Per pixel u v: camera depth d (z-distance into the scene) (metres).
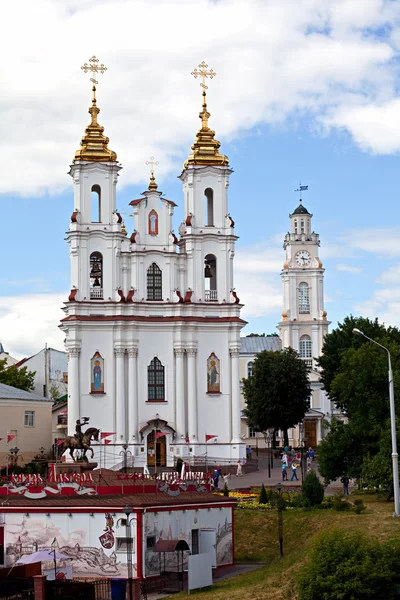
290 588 51.19
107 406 105.00
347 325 116.00
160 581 58.31
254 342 168.75
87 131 109.56
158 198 109.31
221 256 109.56
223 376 107.44
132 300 106.19
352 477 73.81
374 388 73.75
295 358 126.31
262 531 68.56
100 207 107.94
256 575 57.69
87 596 53.81
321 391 156.12
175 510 60.62
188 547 58.22
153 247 108.38
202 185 110.25
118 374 105.19
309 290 165.25
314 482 72.25
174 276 108.31
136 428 104.88
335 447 74.50
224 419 106.75
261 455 136.62
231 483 91.50
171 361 106.81
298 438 151.62
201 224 109.69
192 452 105.12
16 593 53.69
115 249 107.25
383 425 72.25
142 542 57.56
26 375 139.62
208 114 112.12
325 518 65.88
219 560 63.56
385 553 48.28
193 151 110.62
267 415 123.62
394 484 61.09
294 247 166.00
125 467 98.31
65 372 153.75
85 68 110.50
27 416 114.38
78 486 61.22
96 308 105.94
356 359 74.50
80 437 75.88
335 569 48.06
